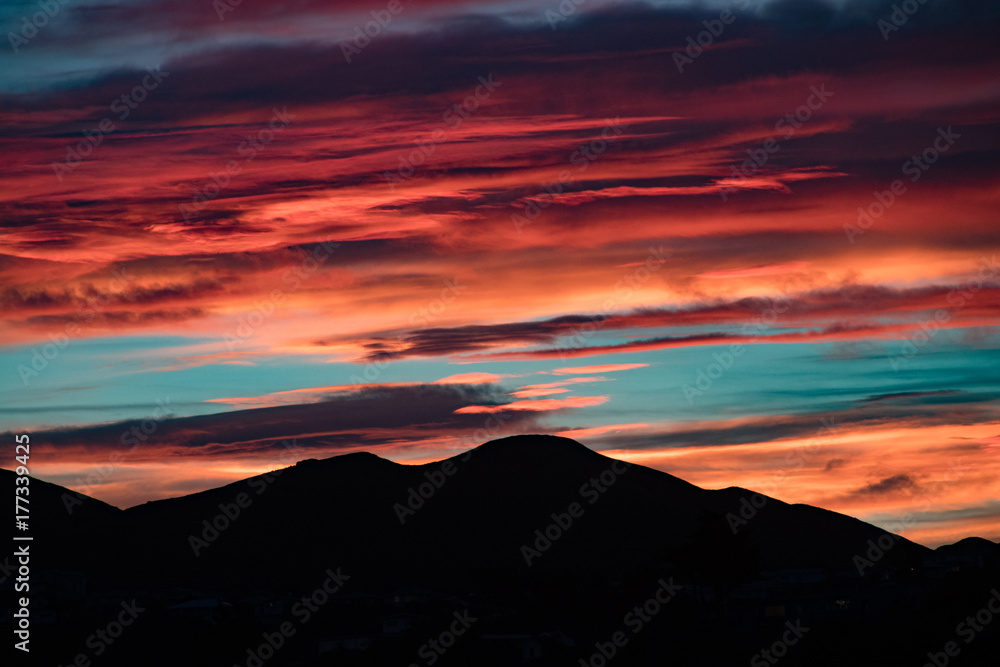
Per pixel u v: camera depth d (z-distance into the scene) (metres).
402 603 147.50
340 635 111.56
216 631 111.75
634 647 95.50
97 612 129.50
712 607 118.81
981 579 95.38
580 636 107.75
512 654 94.88
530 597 134.38
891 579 131.50
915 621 91.38
